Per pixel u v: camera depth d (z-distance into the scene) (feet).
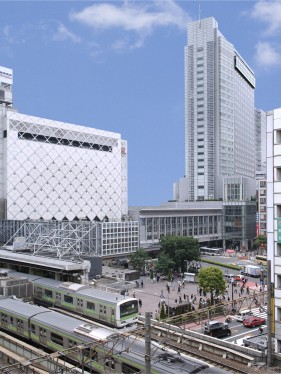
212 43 568.41
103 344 88.58
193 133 574.97
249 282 245.86
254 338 130.11
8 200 290.76
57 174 321.32
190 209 380.78
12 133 294.87
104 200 355.97
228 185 446.19
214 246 424.05
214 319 166.40
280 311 108.88
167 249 267.39
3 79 348.59
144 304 189.26
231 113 597.52
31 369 90.12
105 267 280.31
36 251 220.64
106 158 359.25
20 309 129.80
